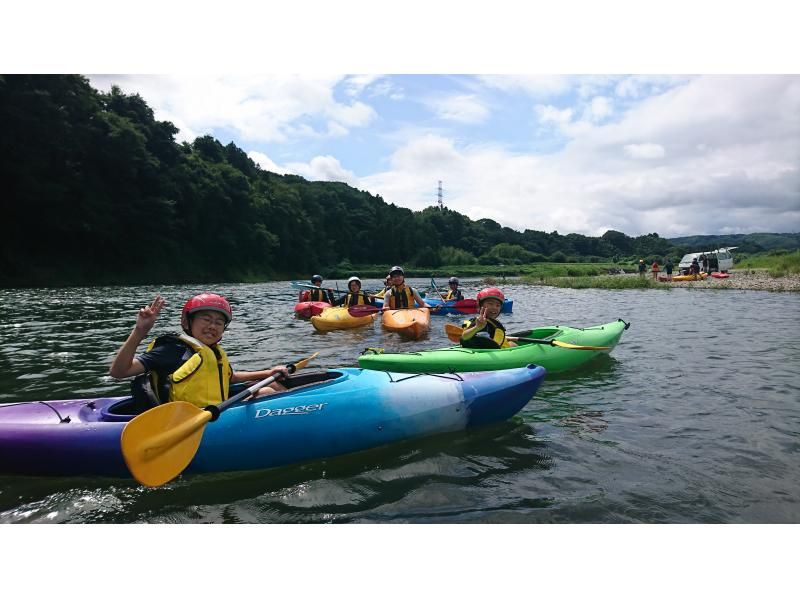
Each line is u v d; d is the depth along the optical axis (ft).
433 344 25.93
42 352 23.18
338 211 247.50
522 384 13.70
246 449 10.99
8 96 89.35
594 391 16.71
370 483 10.32
